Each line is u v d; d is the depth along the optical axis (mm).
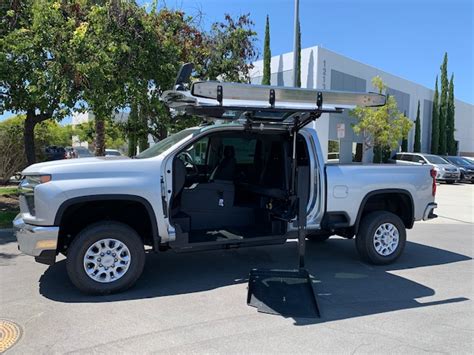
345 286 5480
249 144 6637
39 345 3715
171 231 5223
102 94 9211
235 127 5730
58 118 10453
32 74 8734
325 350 3684
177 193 5324
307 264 6539
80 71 8594
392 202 6934
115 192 4910
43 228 4723
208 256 6902
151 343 3775
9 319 4277
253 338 3902
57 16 8906
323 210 6043
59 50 8758
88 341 3803
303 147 6008
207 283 5520
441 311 4637
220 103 4742
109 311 4508
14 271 5883
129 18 10148
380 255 6473
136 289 5242
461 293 5250
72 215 5258
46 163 5082
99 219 5375
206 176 6660
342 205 6145
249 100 4855
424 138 39906
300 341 3852
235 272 6035
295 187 5805
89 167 4902
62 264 6250
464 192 19969
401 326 4219
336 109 5164
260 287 4992
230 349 3678
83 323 4188
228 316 4418
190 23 13141
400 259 6961
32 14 9297
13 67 8859
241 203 6371
